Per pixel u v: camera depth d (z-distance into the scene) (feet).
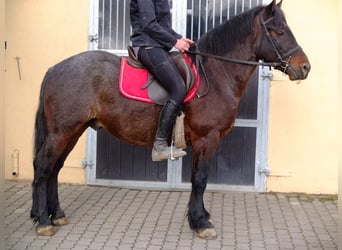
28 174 20.42
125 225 16.01
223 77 14.97
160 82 14.47
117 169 20.02
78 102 14.46
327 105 19.21
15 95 20.16
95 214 16.98
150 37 14.39
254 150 19.52
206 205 18.16
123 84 14.64
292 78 14.99
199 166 14.92
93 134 19.84
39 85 20.02
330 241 14.97
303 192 19.62
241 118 19.35
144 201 18.52
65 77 14.56
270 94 19.25
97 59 14.79
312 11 18.89
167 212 17.33
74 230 15.49
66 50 19.79
